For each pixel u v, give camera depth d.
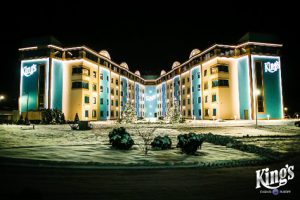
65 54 51.59
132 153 10.92
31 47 48.75
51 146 12.48
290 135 18.50
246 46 49.09
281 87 49.34
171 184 6.25
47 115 39.94
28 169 7.49
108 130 25.62
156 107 99.12
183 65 69.00
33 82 48.34
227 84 49.41
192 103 61.81
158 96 97.31
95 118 54.91
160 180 6.63
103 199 5.01
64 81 50.41
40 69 48.28
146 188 5.86
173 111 42.06
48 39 48.50
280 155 10.27
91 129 26.89
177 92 74.25
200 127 29.17
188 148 10.74
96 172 7.44
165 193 5.49
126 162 8.81
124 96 75.44
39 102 47.69
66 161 8.52
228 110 48.72
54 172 7.25
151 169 8.00
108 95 62.75
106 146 12.98
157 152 11.33
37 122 39.97
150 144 13.42
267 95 48.22
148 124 38.91
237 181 6.60
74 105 49.34
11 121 40.94
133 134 20.80
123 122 43.12
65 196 5.14
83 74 50.09
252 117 46.94
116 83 69.44
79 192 5.44
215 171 7.79
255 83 47.66
